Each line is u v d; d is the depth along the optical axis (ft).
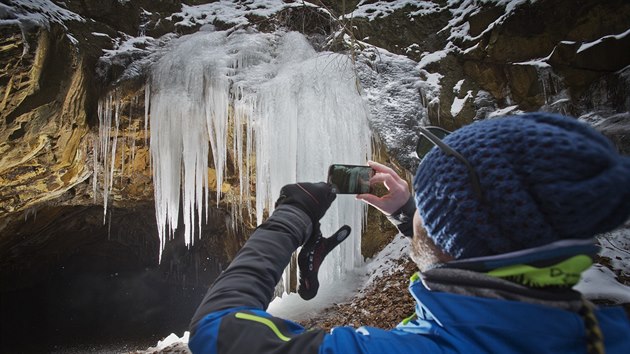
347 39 32.37
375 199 6.47
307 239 4.72
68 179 31.76
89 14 29.68
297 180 26.55
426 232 3.79
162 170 27.96
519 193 2.89
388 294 23.52
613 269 19.42
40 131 25.59
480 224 3.03
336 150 26.71
